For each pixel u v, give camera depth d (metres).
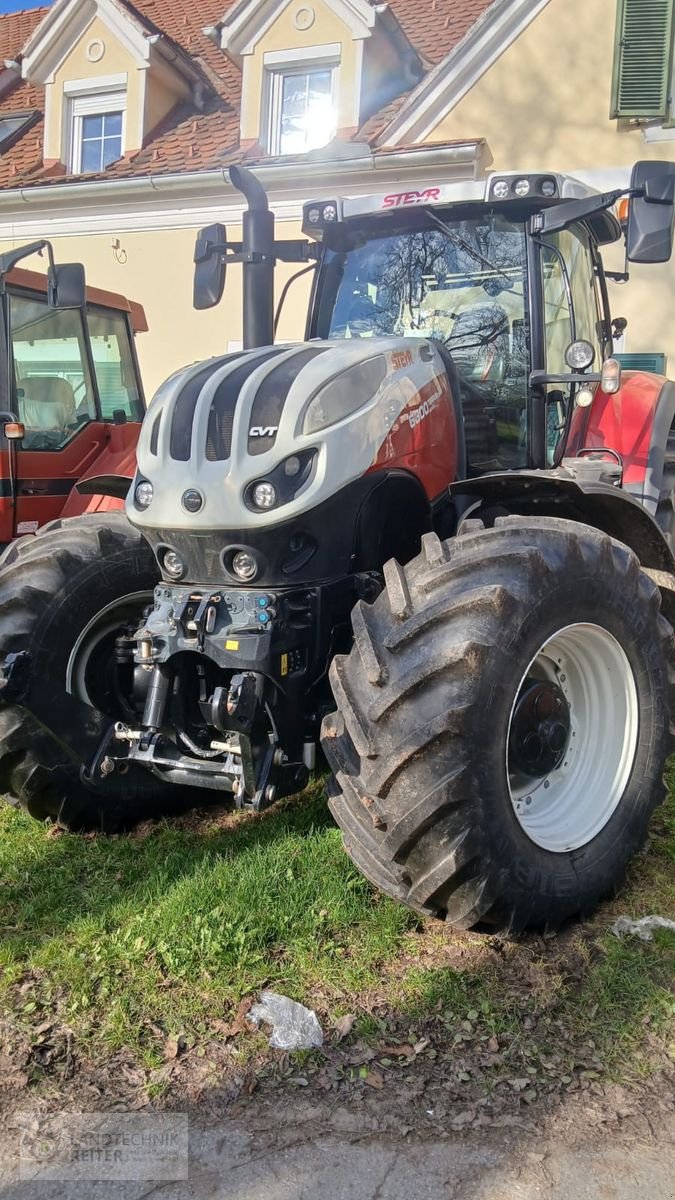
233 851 3.20
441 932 2.74
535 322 3.61
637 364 9.11
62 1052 2.28
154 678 2.95
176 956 2.59
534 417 3.61
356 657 2.55
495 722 2.43
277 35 10.96
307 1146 2.01
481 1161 1.96
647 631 2.96
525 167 9.63
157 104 11.80
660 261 3.14
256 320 3.92
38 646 3.16
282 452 2.74
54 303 5.03
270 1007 2.40
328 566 2.90
